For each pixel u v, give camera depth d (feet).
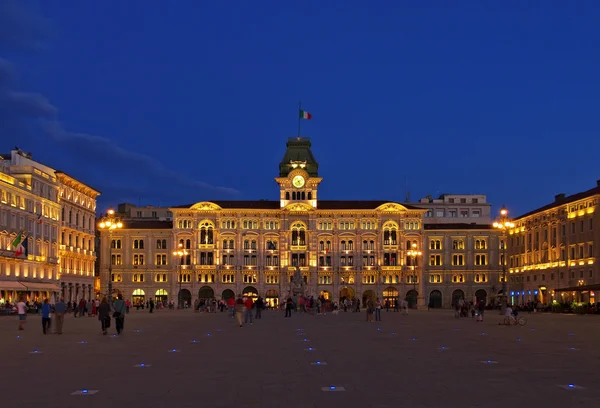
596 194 415.23
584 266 431.02
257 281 598.75
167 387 78.13
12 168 418.31
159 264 604.49
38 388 77.25
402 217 603.26
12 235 388.37
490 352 119.65
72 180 491.72
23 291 406.82
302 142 636.07
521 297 547.08
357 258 601.62
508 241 583.99
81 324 233.76
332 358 110.01
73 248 496.64
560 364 99.25
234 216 602.44
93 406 66.49
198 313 394.93
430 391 74.28
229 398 70.79
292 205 598.75
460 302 311.68
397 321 266.36
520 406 65.36
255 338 158.81
